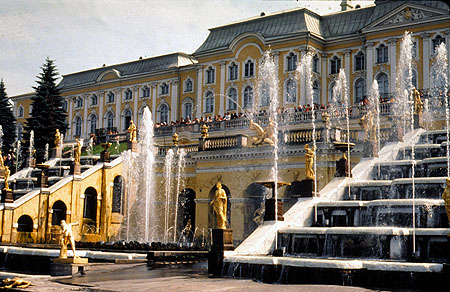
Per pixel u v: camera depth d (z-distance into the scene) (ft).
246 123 180.45
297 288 50.01
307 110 173.47
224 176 118.73
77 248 92.12
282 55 218.79
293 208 77.00
